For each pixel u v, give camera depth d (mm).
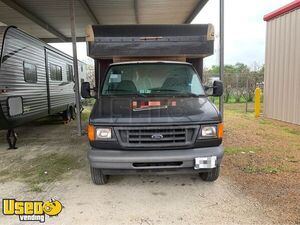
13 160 6148
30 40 8102
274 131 8359
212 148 4027
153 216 3564
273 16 10250
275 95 10391
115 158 3857
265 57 11031
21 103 7320
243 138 7520
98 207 3824
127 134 3904
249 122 10031
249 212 3602
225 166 5301
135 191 4312
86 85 5262
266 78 11016
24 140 8156
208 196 4090
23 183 4766
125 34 5461
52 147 7254
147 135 3898
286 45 9602
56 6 10656
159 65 5355
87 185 4594
